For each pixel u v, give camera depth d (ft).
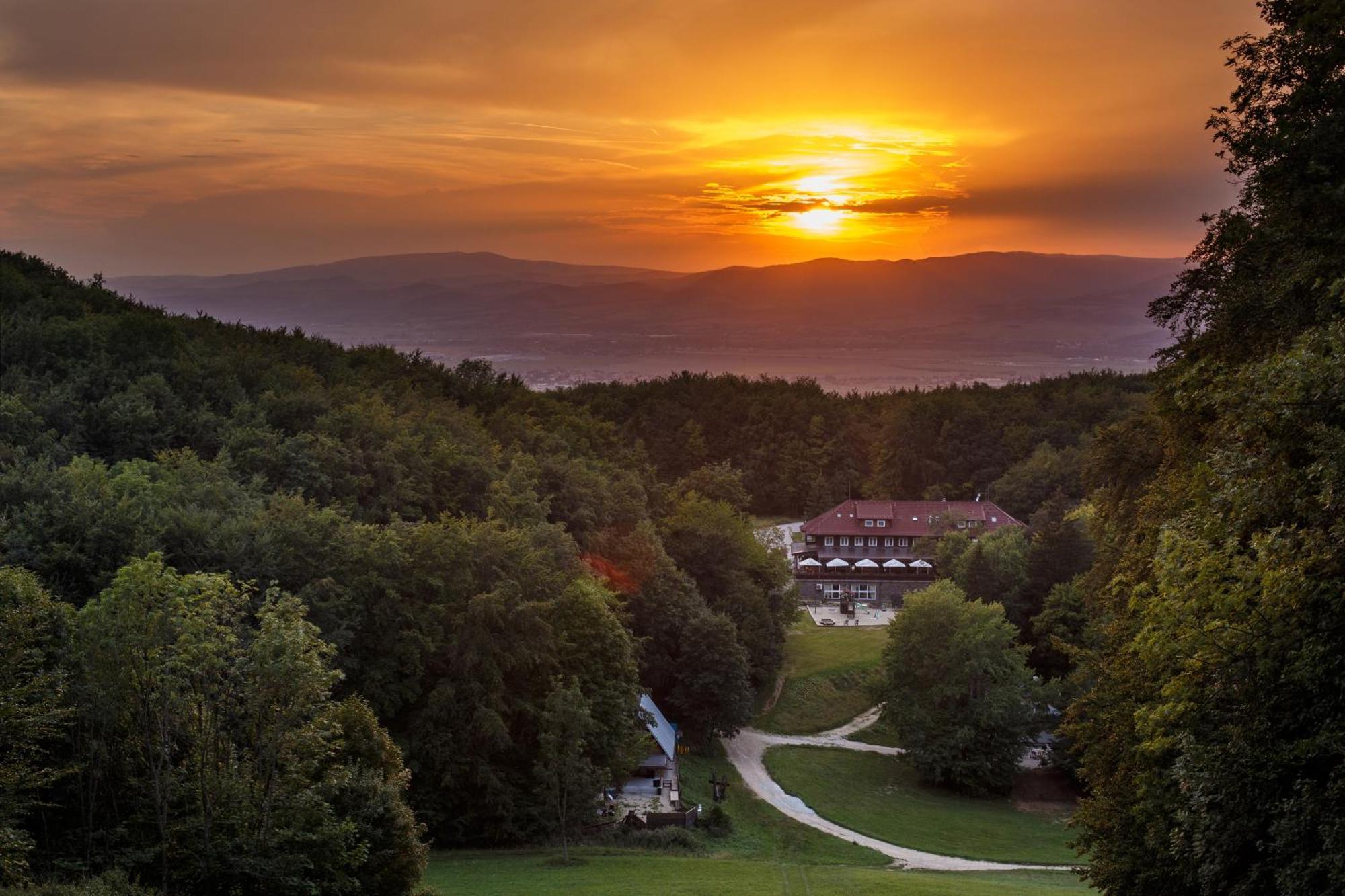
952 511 411.34
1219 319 87.97
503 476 264.72
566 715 147.74
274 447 227.61
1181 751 66.59
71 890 75.05
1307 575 54.44
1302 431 57.67
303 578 151.64
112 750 86.63
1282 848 52.70
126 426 221.25
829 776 224.12
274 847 85.61
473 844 154.20
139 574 83.87
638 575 253.85
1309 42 81.05
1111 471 123.65
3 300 298.97
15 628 79.20
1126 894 77.92
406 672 150.92
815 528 421.18
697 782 207.10
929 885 134.41
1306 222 77.36
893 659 227.81
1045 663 269.44
